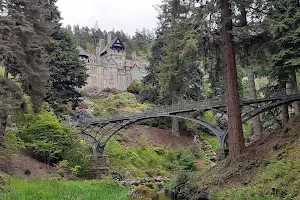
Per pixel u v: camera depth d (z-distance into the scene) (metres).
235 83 17.09
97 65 71.00
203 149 37.47
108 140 31.34
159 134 39.97
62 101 35.66
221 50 18.48
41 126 25.47
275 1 16.81
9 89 18.28
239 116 16.98
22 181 16.09
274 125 24.72
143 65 80.25
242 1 15.51
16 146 21.11
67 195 12.22
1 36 18.33
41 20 22.95
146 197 15.23
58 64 35.91
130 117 28.06
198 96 37.78
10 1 20.05
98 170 27.59
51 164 26.00
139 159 32.59
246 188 12.46
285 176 11.10
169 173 31.09
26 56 20.64
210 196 14.23
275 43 17.59
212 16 16.12
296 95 19.27
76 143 27.16
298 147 13.76
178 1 17.30
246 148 17.38
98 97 53.28
